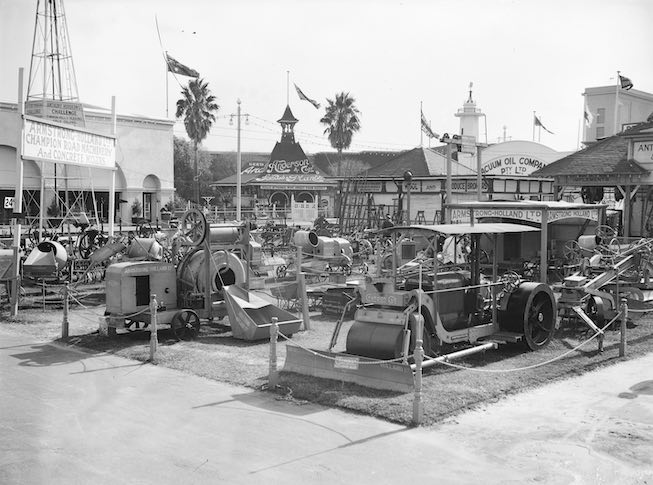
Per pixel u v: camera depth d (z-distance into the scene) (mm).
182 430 9172
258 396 10773
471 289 13609
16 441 8727
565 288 15859
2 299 20656
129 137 50562
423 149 50188
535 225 24422
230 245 17047
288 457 8219
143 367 12680
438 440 8805
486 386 11078
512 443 8727
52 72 28438
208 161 100625
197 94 66938
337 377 11383
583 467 8000
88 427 9281
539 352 13688
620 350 13578
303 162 76188
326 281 23938
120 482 7516
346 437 8891
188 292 16156
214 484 7473
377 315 12008
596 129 42656
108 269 15195
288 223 54969
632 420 9664
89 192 48938
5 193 43250
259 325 14875
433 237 13367
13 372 12250
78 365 12805
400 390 10688
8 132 42406
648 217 32531
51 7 26969
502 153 50531
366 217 47688
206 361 12922
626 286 18344
